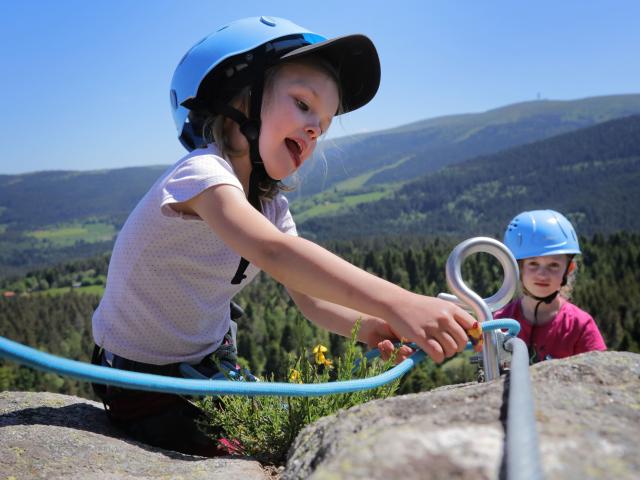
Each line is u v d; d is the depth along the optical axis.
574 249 4.28
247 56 2.60
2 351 1.12
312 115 2.65
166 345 2.76
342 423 1.37
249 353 97.62
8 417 2.53
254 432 2.37
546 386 1.39
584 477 0.89
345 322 2.66
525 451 0.80
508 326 1.94
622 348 86.56
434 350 1.77
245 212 2.09
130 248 2.66
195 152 2.64
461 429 1.08
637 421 1.18
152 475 1.94
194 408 2.67
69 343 135.88
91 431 2.49
